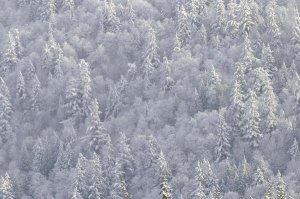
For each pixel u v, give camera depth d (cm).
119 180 15238
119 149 16088
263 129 15975
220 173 14962
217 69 18050
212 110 16712
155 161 15650
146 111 17262
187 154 15975
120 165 15500
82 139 16988
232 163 15500
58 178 16125
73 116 18125
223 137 15700
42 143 17112
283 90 16725
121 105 17950
